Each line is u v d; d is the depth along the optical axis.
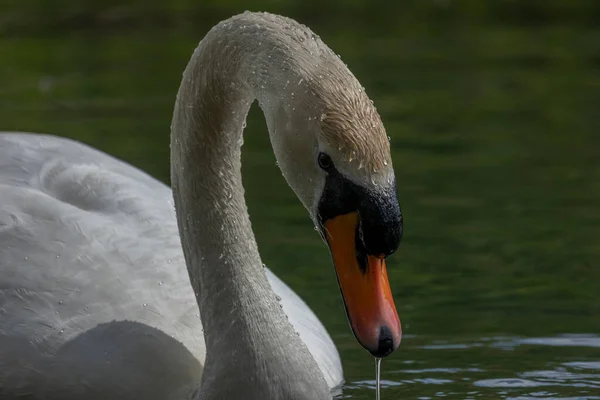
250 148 18.89
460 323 12.02
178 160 8.98
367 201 7.70
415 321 12.05
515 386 10.36
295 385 8.76
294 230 14.74
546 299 12.60
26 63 24.50
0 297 9.59
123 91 21.84
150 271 9.82
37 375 9.27
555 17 29.05
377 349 7.91
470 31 27.77
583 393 10.16
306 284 13.02
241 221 8.99
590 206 15.57
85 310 9.52
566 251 13.98
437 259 13.84
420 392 10.25
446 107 21.03
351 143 7.63
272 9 29.53
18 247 9.84
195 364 9.38
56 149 11.09
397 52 25.47
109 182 10.65
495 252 13.94
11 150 10.91
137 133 18.75
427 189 16.38
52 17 29.06
